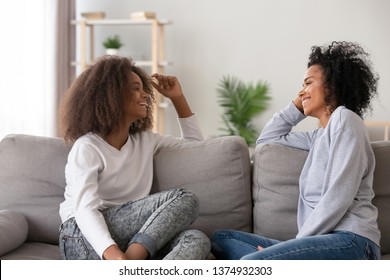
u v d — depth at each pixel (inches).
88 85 96.3
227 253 93.4
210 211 100.0
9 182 102.5
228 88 261.7
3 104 216.4
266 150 101.1
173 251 81.4
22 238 97.0
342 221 83.5
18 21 221.0
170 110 274.8
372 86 97.7
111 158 94.3
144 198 89.6
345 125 86.6
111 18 271.9
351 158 84.0
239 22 265.4
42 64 233.1
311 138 101.0
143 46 273.3
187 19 268.8
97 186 90.2
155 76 112.3
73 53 255.9
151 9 270.1
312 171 90.4
